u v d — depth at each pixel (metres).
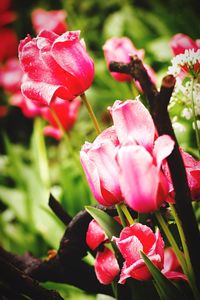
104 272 0.81
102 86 2.29
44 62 0.80
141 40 2.37
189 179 0.77
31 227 1.67
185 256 0.77
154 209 0.72
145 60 2.07
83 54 0.81
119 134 0.73
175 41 0.96
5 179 2.27
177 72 0.86
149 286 0.80
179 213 0.73
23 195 1.72
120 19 2.47
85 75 0.81
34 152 1.80
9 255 0.95
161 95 0.70
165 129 0.71
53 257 0.91
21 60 0.80
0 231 1.78
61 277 0.91
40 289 0.77
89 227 0.82
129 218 0.78
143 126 0.72
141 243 0.75
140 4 2.74
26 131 2.79
